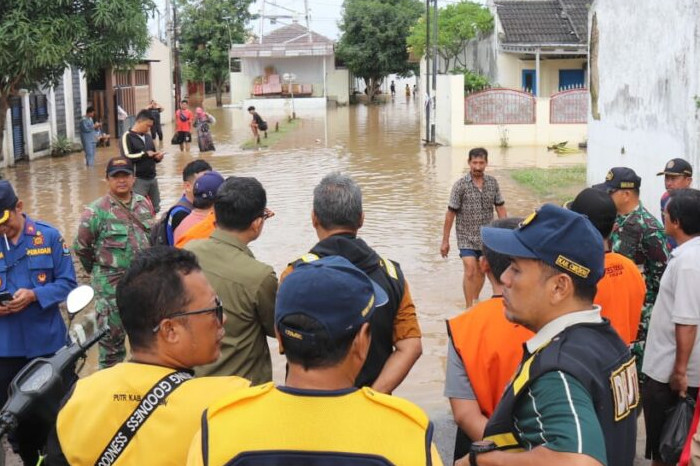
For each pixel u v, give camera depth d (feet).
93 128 74.59
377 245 39.58
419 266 35.50
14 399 10.41
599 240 8.79
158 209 42.93
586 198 13.57
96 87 100.22
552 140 87.66
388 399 7.23
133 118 100.73
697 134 33.63
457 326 11.04
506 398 8.57
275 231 42.96
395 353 12.71
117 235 21.08
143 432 8.66
